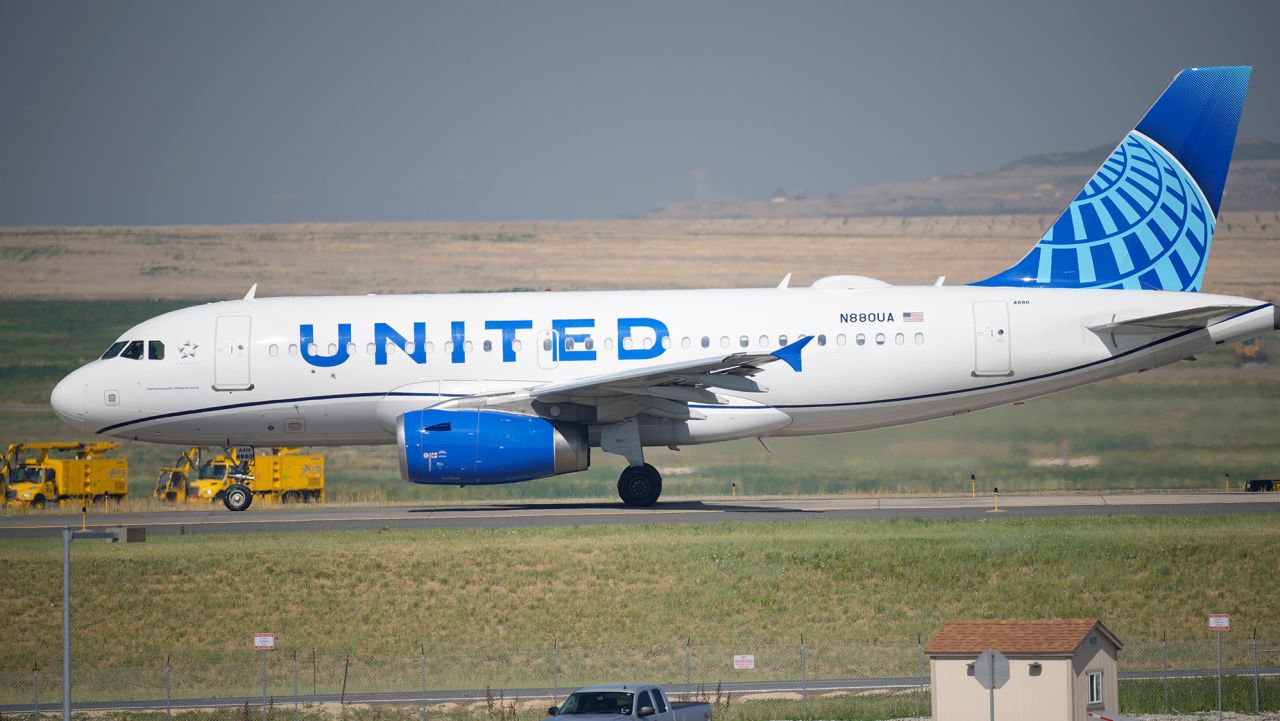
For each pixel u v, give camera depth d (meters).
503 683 94.19
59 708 90.06
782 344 139.62
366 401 141.50
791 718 84.62
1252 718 85.38
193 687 95.38
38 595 113.12
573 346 140.00
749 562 115.69
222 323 143.38
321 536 127.69
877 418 142.88
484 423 132.88
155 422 143.25
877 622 104.56
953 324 140.12
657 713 76.06
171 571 117.00
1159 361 142.12
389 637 104.44
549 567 115.75
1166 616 105.50
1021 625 80.12
